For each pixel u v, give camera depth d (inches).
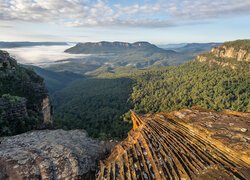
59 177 487.2
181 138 511.5
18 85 1567.4
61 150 557.0
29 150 554.6
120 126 3161.9
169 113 646.5
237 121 564.7
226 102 4456.2
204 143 483.8
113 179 444.1
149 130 552.1
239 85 5295.3
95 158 557.9
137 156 478.9
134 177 432.8
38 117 1384.1
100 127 3437.5
